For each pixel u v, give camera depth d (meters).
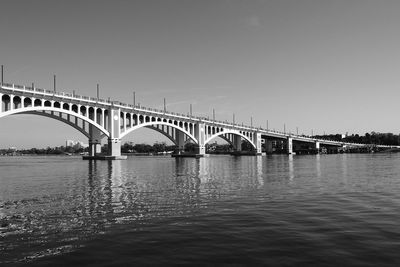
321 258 10.77
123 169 60.19
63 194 26.61
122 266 10.52
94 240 13.34
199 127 141.00
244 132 172.12
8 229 15.34
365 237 12.96
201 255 11.30
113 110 101.88
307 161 94.69
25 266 10.77
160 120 122.50
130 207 20.30
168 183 34.31
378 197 23.05
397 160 90.88
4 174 50.84
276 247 11.95
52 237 13.91
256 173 47.66
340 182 33.47
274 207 19.61
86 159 111.00
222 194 25.58
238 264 10.44
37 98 81.00
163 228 14.97
